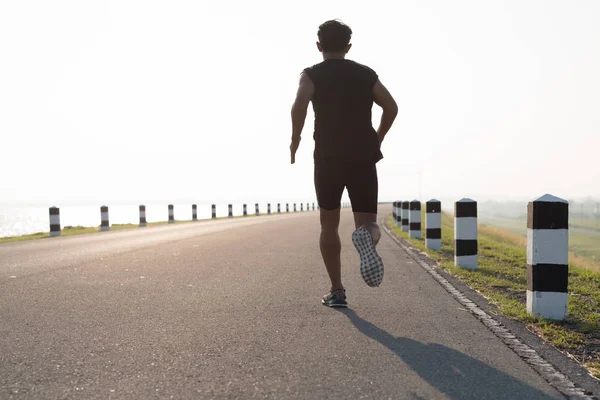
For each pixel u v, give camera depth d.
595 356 3.07
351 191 3.92
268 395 2.36
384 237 12.55
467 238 6.99
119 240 11.66
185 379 2.57
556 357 3.01
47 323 3.73
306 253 8.43
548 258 4.04
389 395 2.37
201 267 6.75
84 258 7.84
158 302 4.48
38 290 5.08
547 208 4.05
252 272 6.30
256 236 12.33
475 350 3.11
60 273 6.24
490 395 2.39
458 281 5.84
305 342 3.23
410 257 8.25
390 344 3.20
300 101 3.77
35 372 2.68
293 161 4.03
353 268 6.64
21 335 3.41
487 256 8.92
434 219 9.48
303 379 2.57
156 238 12.11
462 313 4.14
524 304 4.55
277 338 3.32
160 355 2.97
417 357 2.94
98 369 2.73
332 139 3.84
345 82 3.84
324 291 5.03
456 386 2.49
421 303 4.52
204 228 16.67
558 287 4.03
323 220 4.12
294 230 14.77
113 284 5.43
